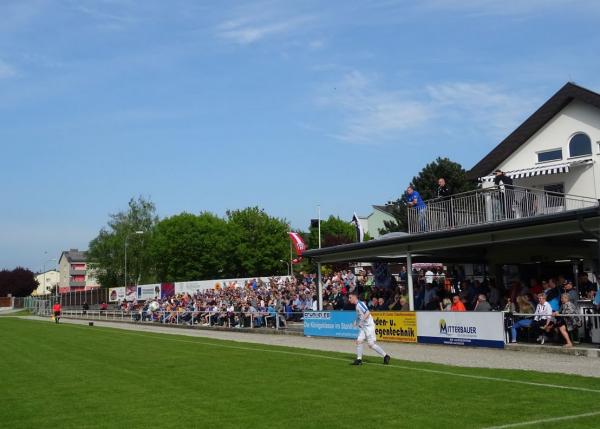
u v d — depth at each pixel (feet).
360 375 45.52
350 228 305.12
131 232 330.95
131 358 61.72
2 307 376.27
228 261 304.91
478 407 32.19
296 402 35.22
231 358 59.82
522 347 58.59
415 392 37.37
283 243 311.06
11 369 54.90
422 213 82.74
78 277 483.51
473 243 69.46
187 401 36.55
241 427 29.30
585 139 86.22
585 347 54.29
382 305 84.69
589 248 78.48
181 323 135.33
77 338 93.91
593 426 27.37
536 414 30.09
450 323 66.95
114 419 32.07
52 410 34.99
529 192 74.59
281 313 100.78
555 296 60.49
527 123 91.50
